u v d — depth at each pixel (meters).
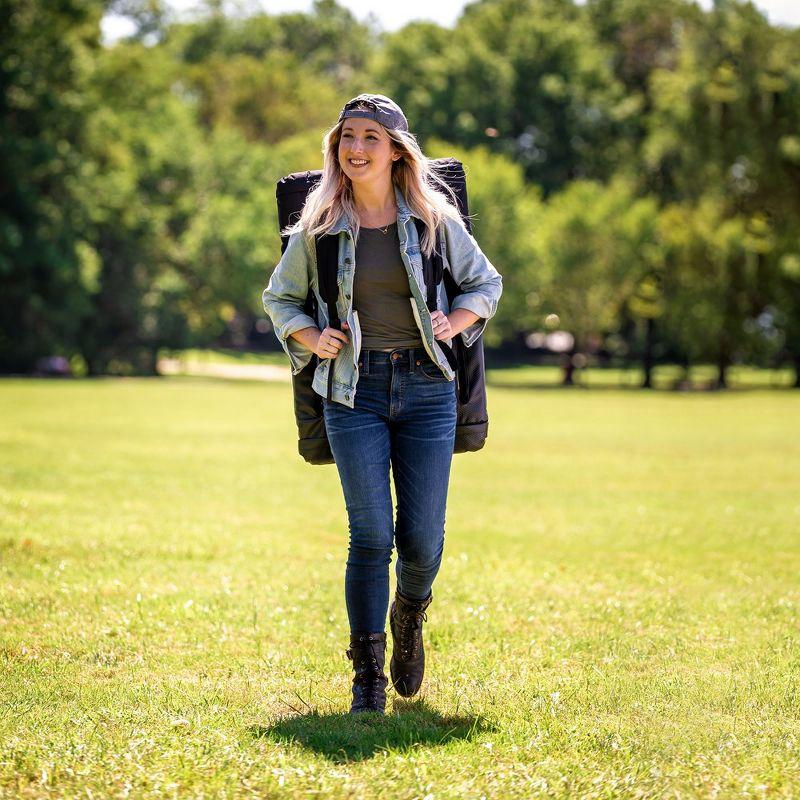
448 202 8.74
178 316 108.19
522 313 105.56
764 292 96.56
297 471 29.30
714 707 8.61
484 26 134.62
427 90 129.12
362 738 7.63
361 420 8.38
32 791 6.50
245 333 156.50
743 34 99.12
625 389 100.19
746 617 12.25
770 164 97.06
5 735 7.49
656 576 14.82
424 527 8.52
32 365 99.25
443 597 13.14
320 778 6.73
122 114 109.00
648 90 135.00
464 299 8.50
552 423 52.84
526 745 7.49
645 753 7.35
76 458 30.17
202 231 111.44
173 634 10.95
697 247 96.81
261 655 10.23
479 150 108.44
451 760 7.15
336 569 15.03
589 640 11.00
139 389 76.88
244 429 43.88
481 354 8.85
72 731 7.63
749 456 36.34
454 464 32.47
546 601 13.00
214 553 15.95
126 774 6.76
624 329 135.00
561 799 6.51
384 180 8.27
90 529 17.69
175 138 115.69
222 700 8.64
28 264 90.50
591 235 101.62
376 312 8.29
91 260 95.31
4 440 35.06
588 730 7.85
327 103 159.25
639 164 120.88
